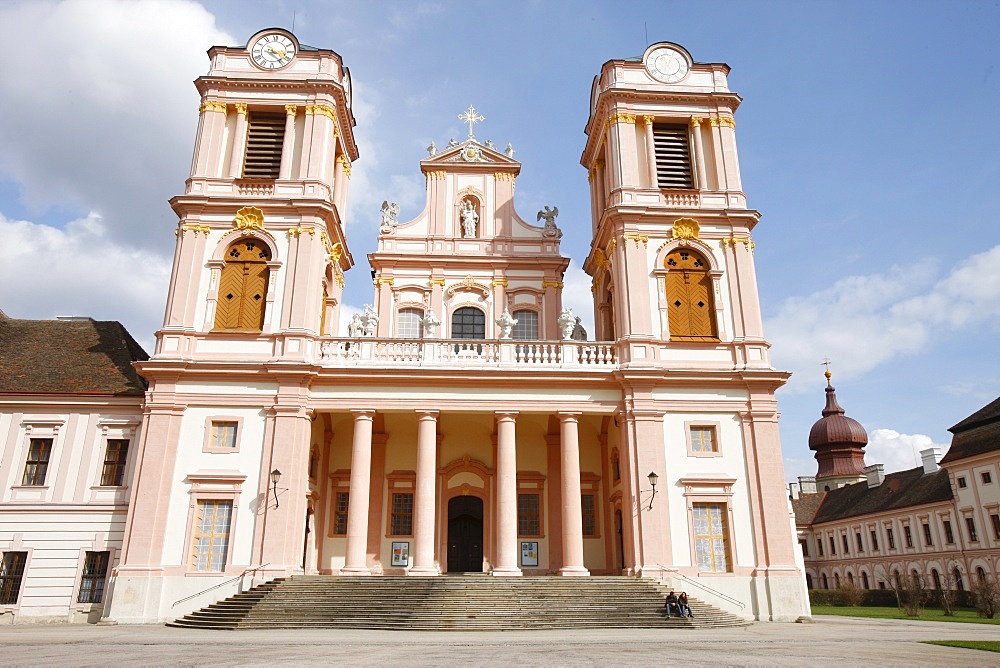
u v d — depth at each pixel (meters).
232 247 28.06
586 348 27.98
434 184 34.72
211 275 27.55
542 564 29.36
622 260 28.55
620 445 27.12
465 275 33.25
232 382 26.02
